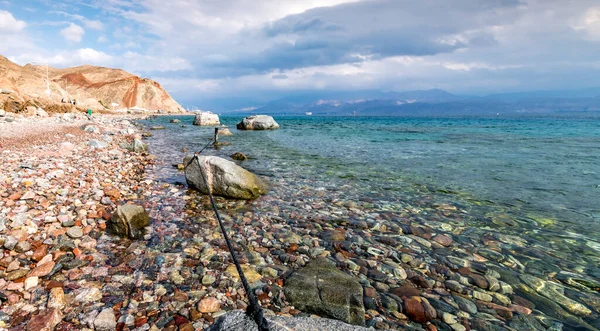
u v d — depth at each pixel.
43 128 24.92
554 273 4.98
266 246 5.64
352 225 6.86
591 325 3.73
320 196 9.11
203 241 5.70
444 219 7.38
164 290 4.04
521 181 11.25
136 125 42.00
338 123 67.31
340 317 3.71
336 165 14.16
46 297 3.69
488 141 26.31
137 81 154.75
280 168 13.30
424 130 42.09
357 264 5.10
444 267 5.09
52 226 5.61
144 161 13.80
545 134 34.88
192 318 3.51
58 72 164.25
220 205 7.96
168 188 9.38
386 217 7.43
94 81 154.00
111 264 4.64
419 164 14.55
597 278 4.84
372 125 57.91
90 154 14.08
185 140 24.55
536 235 6.50
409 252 5.62
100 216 6.49
